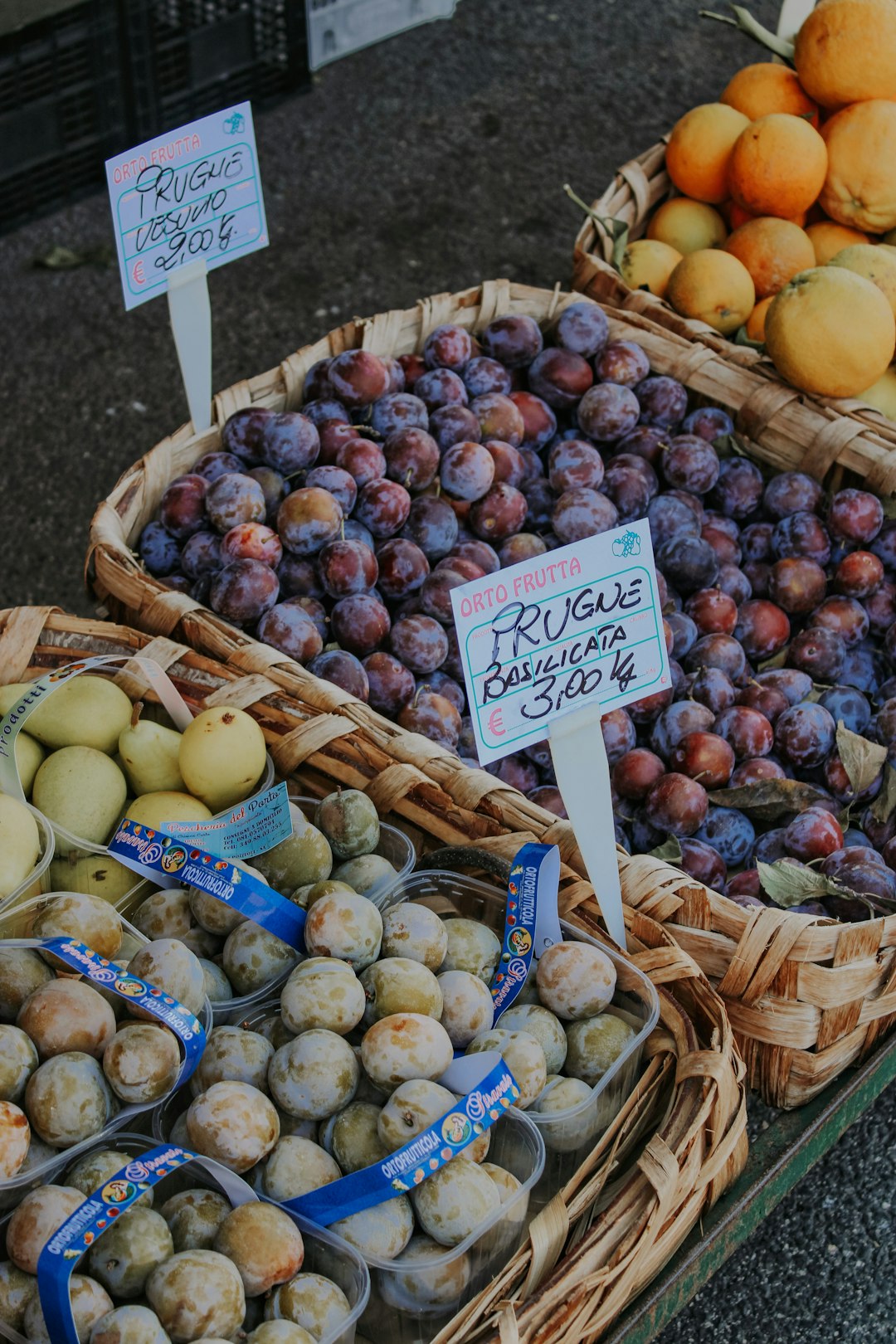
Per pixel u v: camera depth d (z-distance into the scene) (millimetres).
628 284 2277
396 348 1997
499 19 4883
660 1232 1114
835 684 1816
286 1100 1048
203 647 1560
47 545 2951
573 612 1261
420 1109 1015
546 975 1194
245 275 3695
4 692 1437
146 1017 1107
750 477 1968
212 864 1178
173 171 1652
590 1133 1147
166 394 3354
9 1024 1086
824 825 1532
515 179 4137
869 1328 1579
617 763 1604
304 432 1709
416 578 1686
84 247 3781
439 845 1403
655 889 1307
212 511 1652
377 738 1423
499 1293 1021
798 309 1923
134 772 1389
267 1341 921
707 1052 1164
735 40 4898
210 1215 994
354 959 1138
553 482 1876
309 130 4242
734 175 2242
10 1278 955
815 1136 1367
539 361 1973
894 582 1916
